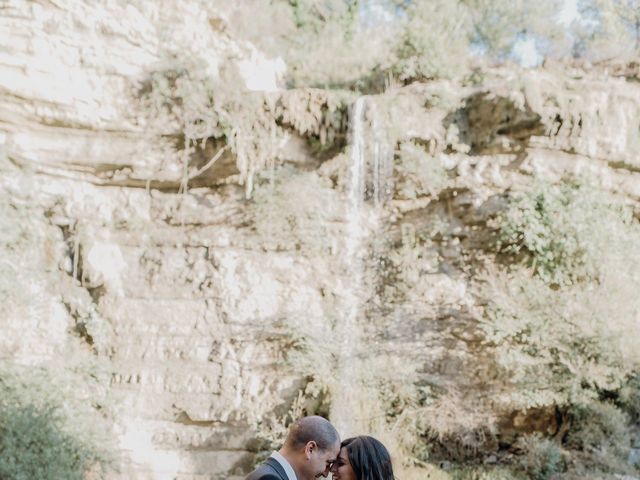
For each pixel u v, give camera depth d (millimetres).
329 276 10609
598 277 9609
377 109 10633
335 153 10836
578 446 8945
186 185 10508
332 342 10086
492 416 9430
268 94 10484
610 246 9688
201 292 10289
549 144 10102
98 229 10406
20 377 8586
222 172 10609
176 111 10117
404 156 10539
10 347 9156
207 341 10117
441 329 10227
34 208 9852
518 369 9102
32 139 9672
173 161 10367
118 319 10133
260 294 10344
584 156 10094
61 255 10164
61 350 9672
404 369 9805
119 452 9070
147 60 10219
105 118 9852
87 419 8984
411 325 10336
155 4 10773
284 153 10672
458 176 10484
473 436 9383
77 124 9727
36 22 9180
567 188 10070
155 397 9859
